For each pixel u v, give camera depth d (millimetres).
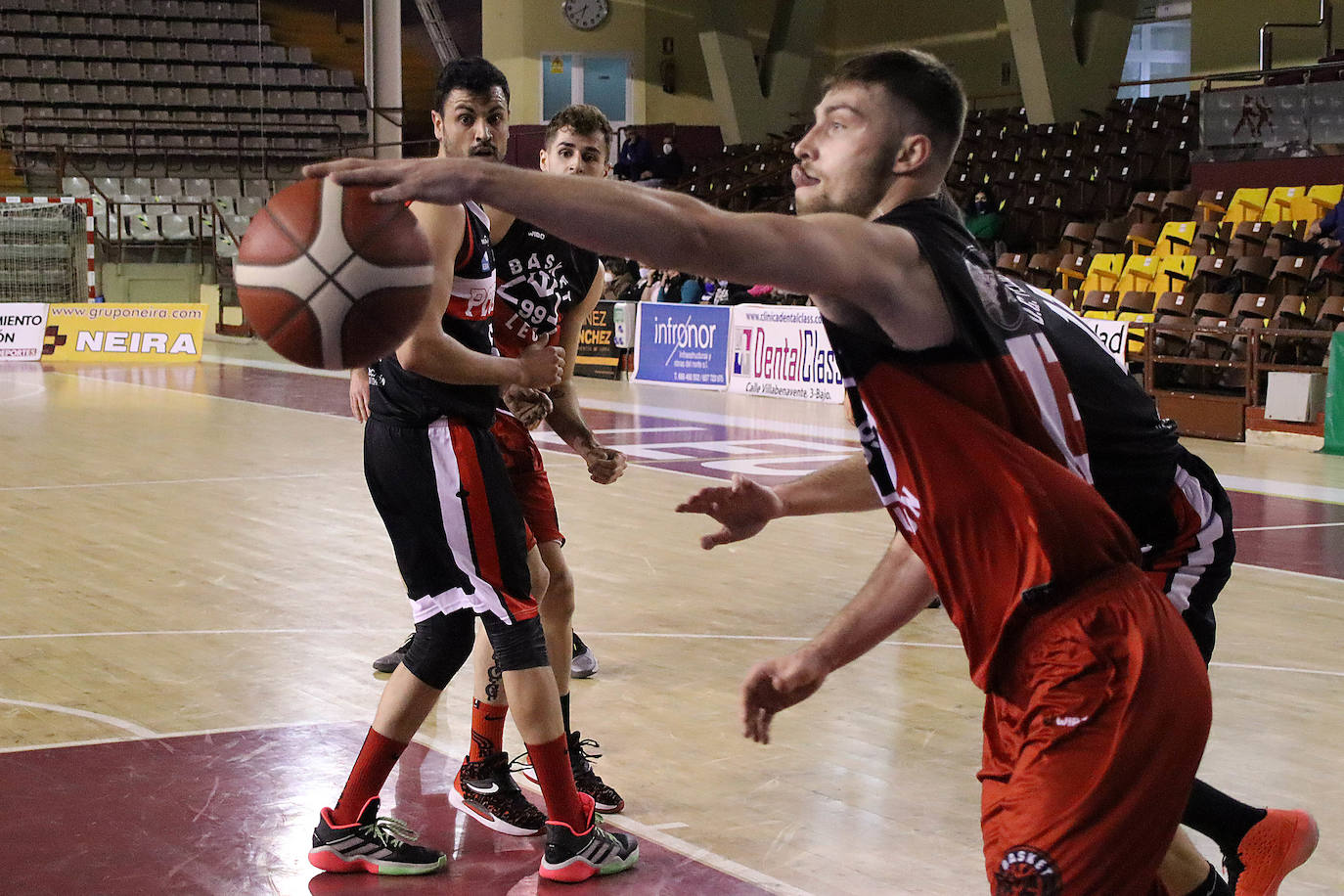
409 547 3203
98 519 7898
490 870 3246
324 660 5035
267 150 25953
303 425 12508
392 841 3207
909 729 4359
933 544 1984
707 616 5844
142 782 3740
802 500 2299
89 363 19391
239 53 26797
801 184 1973
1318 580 6691
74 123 25188
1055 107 19516
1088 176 18031
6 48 25656
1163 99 18844
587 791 3623
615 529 7812
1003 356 1864
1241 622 5848
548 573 3582
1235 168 15414
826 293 1711
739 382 16031
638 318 17469
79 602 5938
